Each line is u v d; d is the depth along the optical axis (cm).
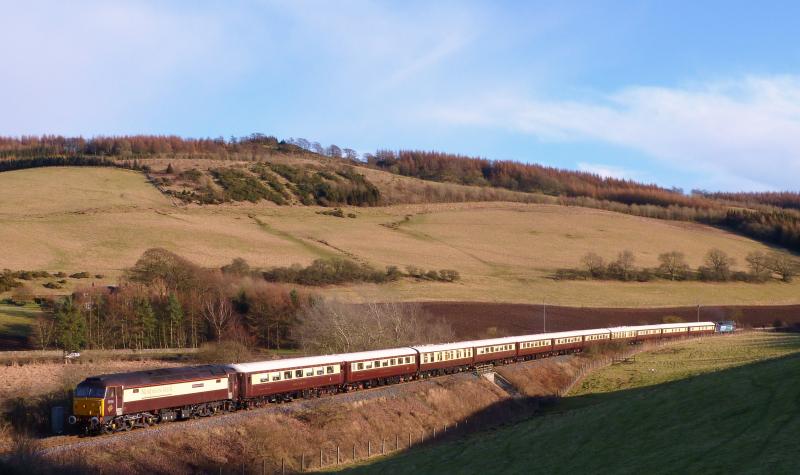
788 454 2867
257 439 4916
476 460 4269
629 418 4325
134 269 11488
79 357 7556
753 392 4062
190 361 7669
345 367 6291
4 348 7894
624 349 10019
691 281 16025
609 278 15638
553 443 4250
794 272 17475
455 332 9994
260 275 12425
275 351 9381
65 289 10738
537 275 15275
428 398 6562
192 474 4322
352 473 4509
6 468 3684
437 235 18450
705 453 3194
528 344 8794
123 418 4581
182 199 18850
